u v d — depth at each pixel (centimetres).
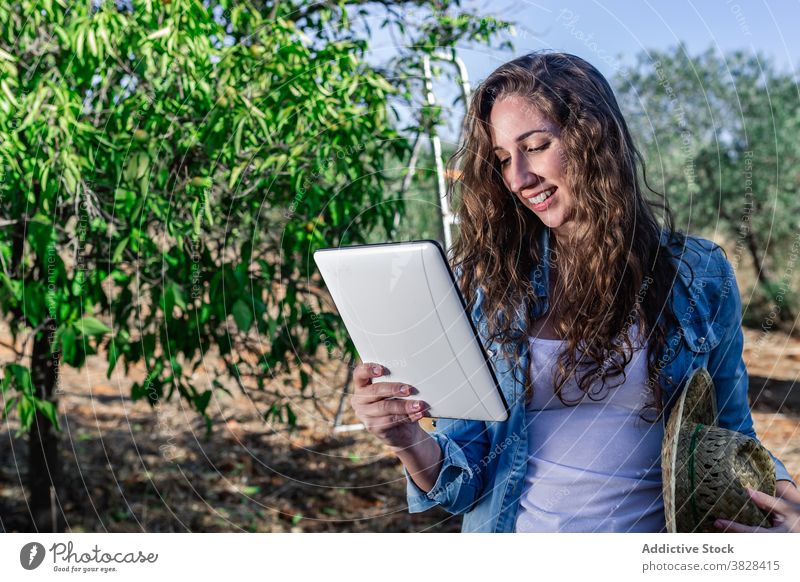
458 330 120
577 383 130
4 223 207
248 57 223
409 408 125
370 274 120
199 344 248
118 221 235
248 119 215
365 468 356
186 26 207
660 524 132
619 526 131
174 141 229
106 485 317
